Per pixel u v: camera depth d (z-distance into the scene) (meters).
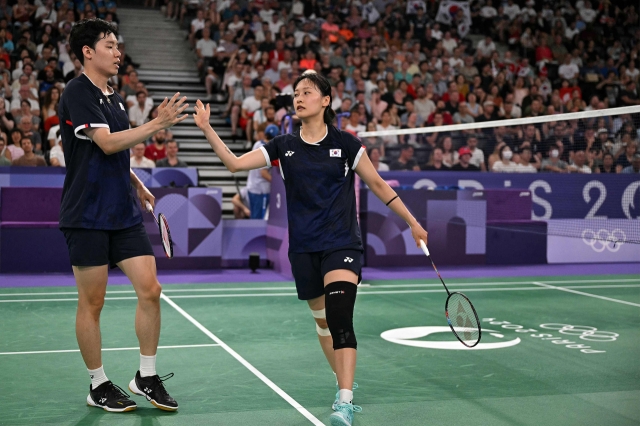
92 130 3.82
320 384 4.68
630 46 17.94
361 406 4.25
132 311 7.04
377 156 11.04
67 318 6.74
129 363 5.16
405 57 15.33
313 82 3.85
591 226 11.32
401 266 10.96
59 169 10.12
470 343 4.19
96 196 3.94
